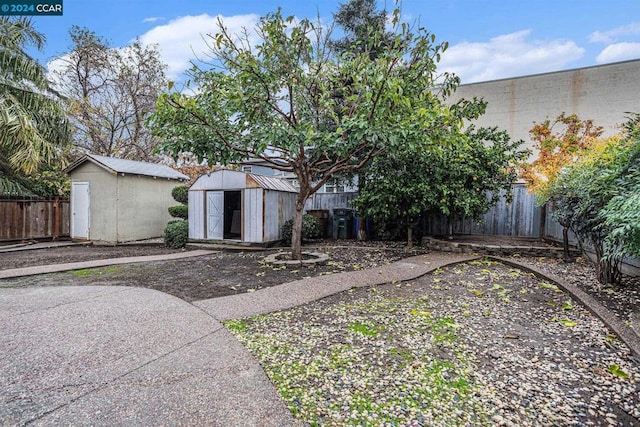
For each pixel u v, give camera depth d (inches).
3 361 105.7
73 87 618.5
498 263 272.2
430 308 160.2
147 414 80.0
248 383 94.6
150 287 199.5
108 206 412.5
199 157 233.3
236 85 221.0
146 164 474.0
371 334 129.7
